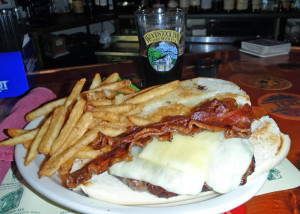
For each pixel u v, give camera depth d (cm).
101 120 33
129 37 127
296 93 47
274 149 29
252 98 46
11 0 67
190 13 123
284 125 37
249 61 64
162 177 25
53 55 109
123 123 32
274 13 116
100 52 116
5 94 51
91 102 33
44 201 27
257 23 125
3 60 48
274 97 45
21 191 29
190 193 24
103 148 29
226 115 28
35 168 30
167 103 37
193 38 128
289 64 61
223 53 71
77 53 117
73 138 30
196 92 39
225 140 27
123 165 27
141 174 26
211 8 131
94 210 24
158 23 42
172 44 43
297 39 123
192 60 65
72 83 52
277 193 26
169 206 25
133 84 50
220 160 25
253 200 26
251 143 28
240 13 118
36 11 109
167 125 27
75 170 30
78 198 25
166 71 45
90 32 152
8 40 47
